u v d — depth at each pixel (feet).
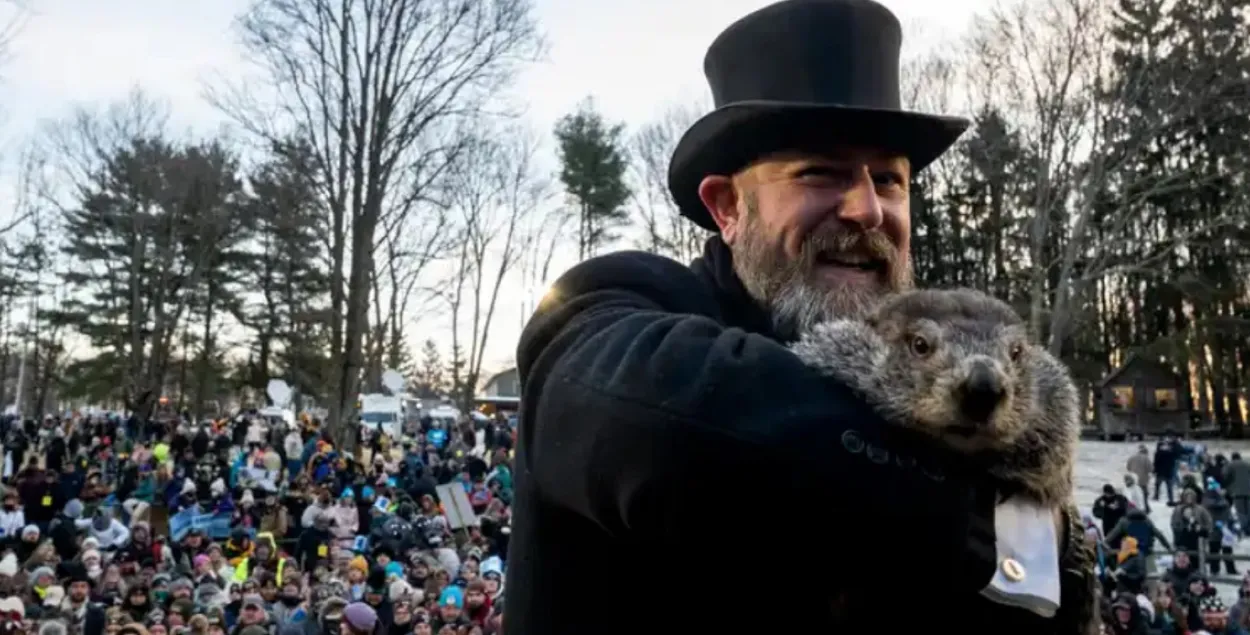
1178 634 53.93
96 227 201.16
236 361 231.30
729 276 7.17
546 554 6.08
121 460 97.35
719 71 7.47
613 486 5.15
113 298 215.92
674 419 4.95
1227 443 157.38
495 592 47.67
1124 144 133.69
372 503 71.26
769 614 5.29
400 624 46.75
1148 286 191.21
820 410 5.02
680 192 7.98
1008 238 155.94
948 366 5.35
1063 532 5.75
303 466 98.32
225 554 63.82
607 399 5.23
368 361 149.07
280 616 48.08
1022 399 5.59
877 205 6.68
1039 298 125.59
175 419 138.21
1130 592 54.70
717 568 5.44
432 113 116.16
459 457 105.40
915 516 4.86
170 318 195.11
